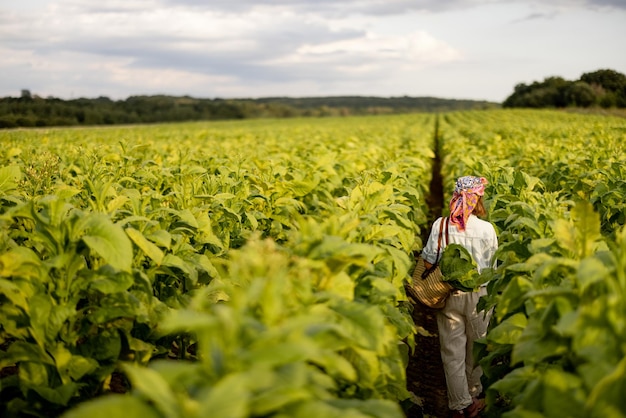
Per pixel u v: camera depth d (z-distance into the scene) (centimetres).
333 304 335
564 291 323
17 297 394
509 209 692
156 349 467
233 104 13750
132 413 216
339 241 347
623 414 262
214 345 246
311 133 3144
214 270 506
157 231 462
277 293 263
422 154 1617
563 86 8300
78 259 399
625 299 290
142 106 11381
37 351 392
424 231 1311
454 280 533
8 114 5897
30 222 534
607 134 1878
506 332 395
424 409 597
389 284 400
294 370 239
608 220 713
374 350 318
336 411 236
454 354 557
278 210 724
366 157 1316
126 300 414
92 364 404
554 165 1096
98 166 905
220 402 203
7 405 395
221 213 659
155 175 883
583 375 272
